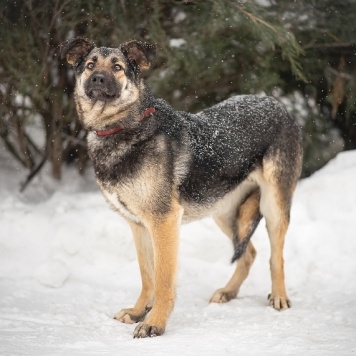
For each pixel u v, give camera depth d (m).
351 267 11.52
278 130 10.55
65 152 15.55
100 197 14.02
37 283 11.12
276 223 10.45
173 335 8.72
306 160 15.39
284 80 15.18
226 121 10.20
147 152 9.04
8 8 13.36
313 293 10.76
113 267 12.05
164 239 9.14
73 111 14.58
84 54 9.51
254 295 10.93
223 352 7.77
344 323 9.02
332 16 14.88
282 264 10.37
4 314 9.58
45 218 12.96
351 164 14.05
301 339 8.29
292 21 14.78
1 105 14.14
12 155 16.12
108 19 13.44
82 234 12.45
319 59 15.03
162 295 9.03
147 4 13.55
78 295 10.75
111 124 9.07
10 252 12.12
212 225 12.84
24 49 13.35
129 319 9.48
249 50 14.27
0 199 14.18
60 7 13.24
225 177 9.97
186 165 9.39
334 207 12.85
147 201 9.08
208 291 11.21
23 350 7.74
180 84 14.37
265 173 10.41
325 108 15.69
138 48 9.34
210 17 13.50
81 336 8.60
